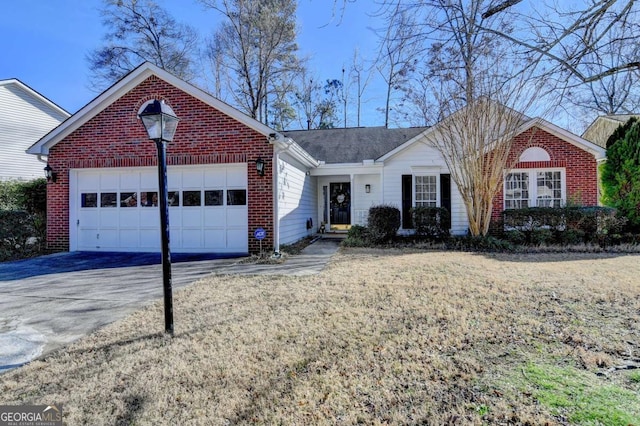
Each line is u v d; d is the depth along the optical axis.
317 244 11.91
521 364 3.19
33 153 10.12
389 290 5.61
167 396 2.78
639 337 3.76
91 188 10.30
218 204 9.79
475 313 4.51
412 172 12.72
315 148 15.41
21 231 10.14
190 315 4.64
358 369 3.14
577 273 6.75
